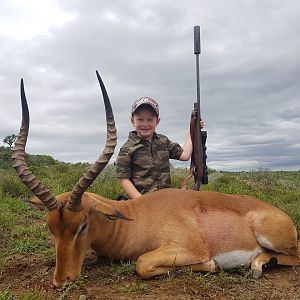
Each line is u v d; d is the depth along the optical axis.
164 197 1.61
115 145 1.36
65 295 1.29
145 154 1.95
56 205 1.33
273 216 1.60
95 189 3.36
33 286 1.39
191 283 1.39
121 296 1.30
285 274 1.57
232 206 1.62
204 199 1.62
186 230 1.51
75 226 1.33
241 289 1.40
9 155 7.03
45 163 7.23
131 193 1.88
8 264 1.62
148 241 1.53
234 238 1.55
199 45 2.26
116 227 1.53
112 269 1.51
